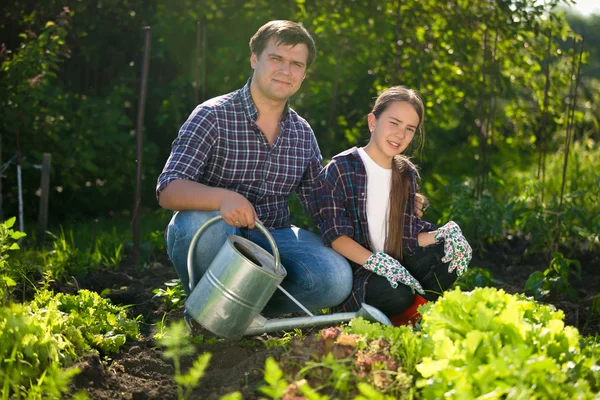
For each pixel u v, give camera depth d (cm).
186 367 293
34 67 613
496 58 721
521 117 778
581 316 381
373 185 344
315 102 767
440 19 720
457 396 211
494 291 273
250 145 335
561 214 552
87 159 702
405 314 333
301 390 222
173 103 759
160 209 746
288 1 759
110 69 783
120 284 452
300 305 299
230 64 754
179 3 772
